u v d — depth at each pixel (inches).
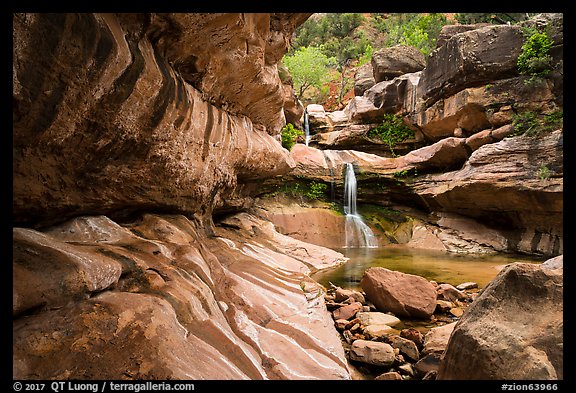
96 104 107.3
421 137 645.9
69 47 91.2
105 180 131.3
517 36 452.4
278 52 270.4
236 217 373.4
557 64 414.3
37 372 68.5
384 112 683.4
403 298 199.8
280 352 124.8
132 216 165.0
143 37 131.1
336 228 541.0
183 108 160.1
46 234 112.8
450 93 523.5
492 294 92.3
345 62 1322.6
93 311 86.7
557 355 75.9
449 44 513.7
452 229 508.4
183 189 188.9
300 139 754.2
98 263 98.7
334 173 594.9
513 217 455.2
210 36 165.0
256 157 308.7
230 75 210.2
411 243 529.3
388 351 135.1
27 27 81.4
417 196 554.9
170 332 93.0
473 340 87.4
